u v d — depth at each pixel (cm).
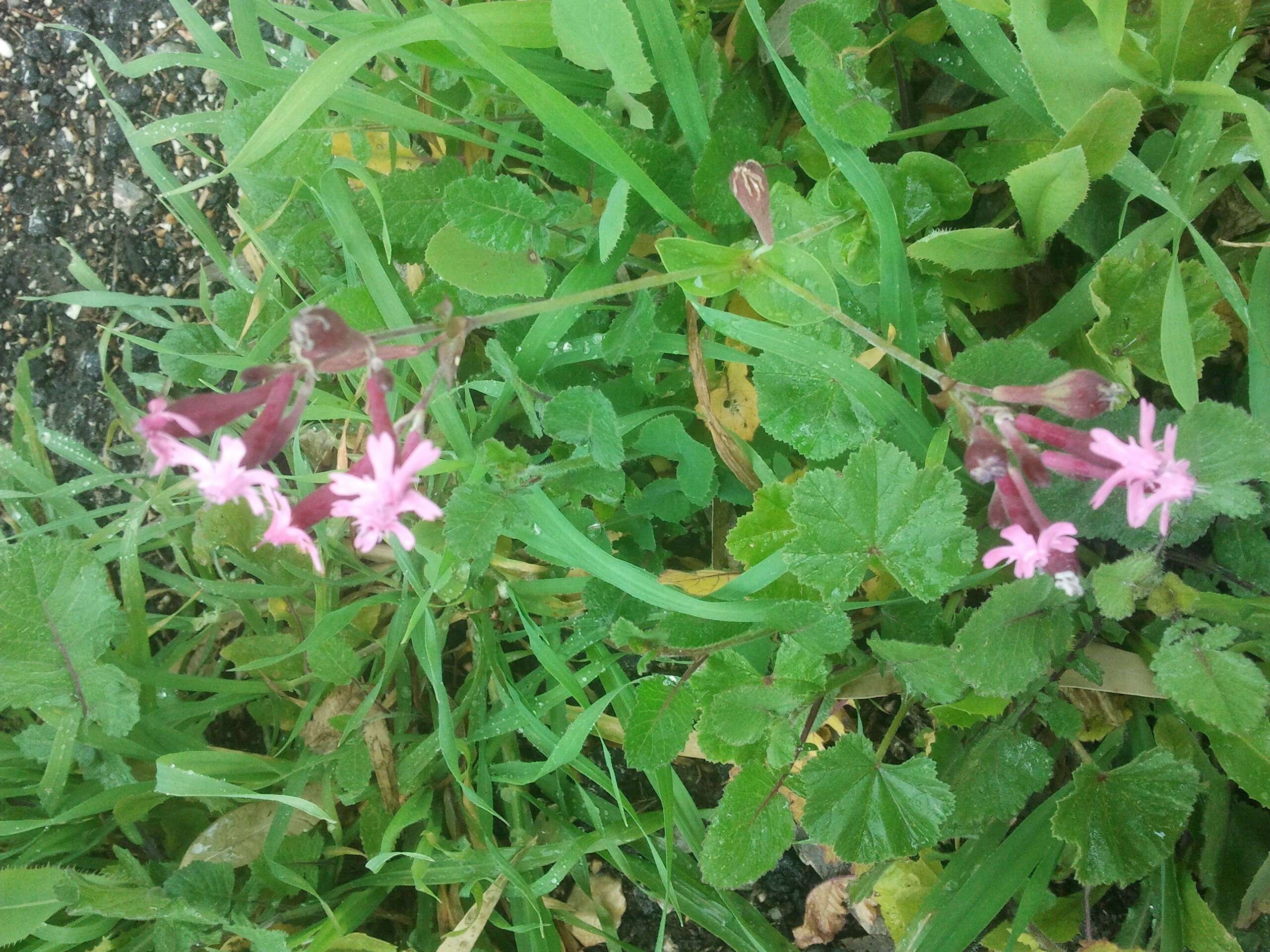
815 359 18
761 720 18
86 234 25
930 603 19
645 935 21
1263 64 19
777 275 17
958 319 20
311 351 14
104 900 19
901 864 20
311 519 14
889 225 18
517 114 21
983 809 18
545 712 21
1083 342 19
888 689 19
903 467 17
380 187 19
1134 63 17
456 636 23
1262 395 17
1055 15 18
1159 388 20
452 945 19
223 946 20
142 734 21
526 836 21
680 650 18
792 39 18
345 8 24
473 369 22
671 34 18
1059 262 20
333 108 19
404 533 14
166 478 23
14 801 21
